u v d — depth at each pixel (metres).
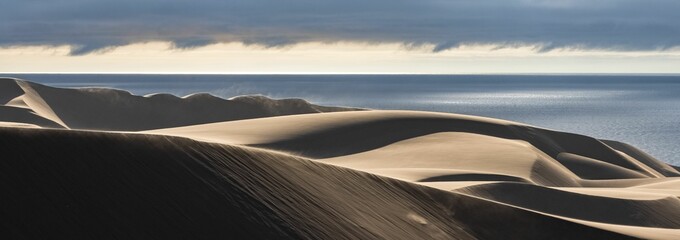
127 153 16.98
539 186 46.44
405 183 26.56
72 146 16.08
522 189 45.12
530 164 61.75
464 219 25.86
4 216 13.08
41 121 92.69
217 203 17.11
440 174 52.03
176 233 15.12
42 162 15.02
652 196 49.41
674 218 46.56
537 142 87.06
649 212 46.06
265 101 131.62
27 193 13.93
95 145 16.59
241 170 19.55
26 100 108.94
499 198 44.09
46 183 14.47
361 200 22.80
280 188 19.95
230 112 129.38
